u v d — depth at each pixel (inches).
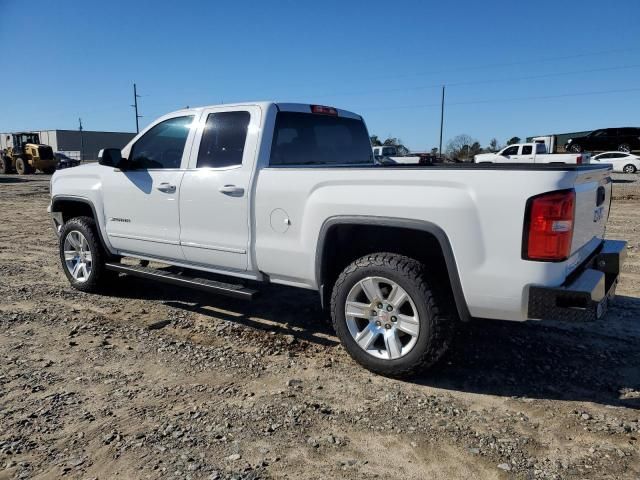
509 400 138.9
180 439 121.1
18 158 1433.3
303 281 166.9
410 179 141.8
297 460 113.5
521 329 186.4
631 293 227.9
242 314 209.6
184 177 190.7
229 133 183.3
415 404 136.9
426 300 140.9
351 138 223.3
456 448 117.6
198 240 188.5
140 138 212.5
